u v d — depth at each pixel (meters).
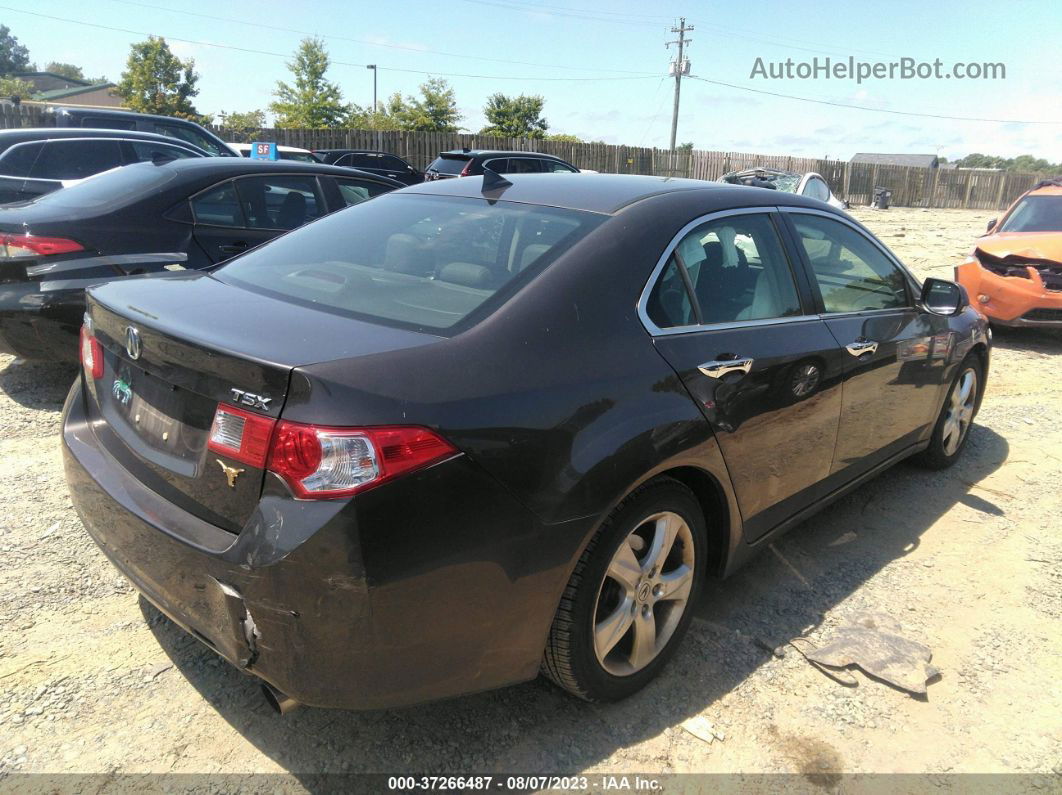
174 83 35.00
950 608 3.32
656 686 2.74
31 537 3.40
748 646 2.99
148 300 2.48
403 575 1.92
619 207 2.80
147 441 2.34
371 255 2.81
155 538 2.15
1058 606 3.36
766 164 32.66
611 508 2.28
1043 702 2.77
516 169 16.89
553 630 2.33
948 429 4.58
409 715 2.53
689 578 2.77
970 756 2.50
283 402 1.91
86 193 5.34
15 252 4.68
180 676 2.64
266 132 23.42
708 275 2.87
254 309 2.35
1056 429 5.60
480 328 2.22
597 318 2.41
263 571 1.89
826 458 3.38
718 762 2.42
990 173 36.16
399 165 18.55
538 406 2.14
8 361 5.73
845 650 2.94
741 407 2.77
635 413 2.37
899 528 4.02
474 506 2.00
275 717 2.48
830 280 3.45
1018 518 4.17
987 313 8.15
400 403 1.92
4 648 2.71
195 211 5.39
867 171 34.16
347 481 1.86
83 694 2.53
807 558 3.69
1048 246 7.80
